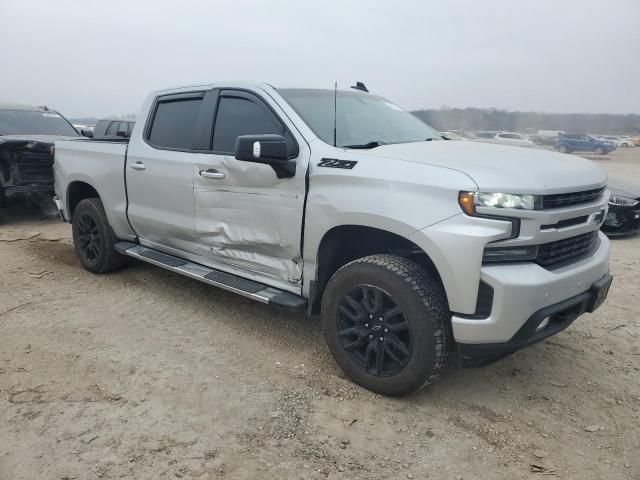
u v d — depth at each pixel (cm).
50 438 278
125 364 358
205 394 322
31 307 458
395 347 305
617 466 264
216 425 291
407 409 309
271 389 328
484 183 271
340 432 287
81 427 288
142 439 278
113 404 310
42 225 806
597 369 362
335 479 252
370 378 319
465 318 280
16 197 801
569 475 257
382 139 376
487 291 275
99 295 490
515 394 328
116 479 249
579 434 289
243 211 378
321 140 344
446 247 274
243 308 460
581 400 323
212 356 372
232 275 409
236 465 260
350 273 317
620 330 428
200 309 457
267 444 276
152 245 485
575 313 308
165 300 477
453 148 341
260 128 377
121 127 1436
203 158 401
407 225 287
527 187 272
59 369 350
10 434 281
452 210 276
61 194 572
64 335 402
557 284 281
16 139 797
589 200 315
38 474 252
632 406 318
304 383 336
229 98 403
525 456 271
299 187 339
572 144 3900
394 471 258
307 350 382
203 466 259
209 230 405
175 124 443
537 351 386
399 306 297
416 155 313
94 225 538
